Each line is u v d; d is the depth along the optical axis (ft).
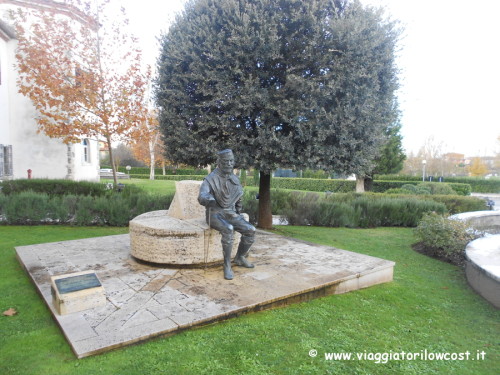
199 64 22.04
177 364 8.75
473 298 14.89
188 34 22.99
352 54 21.02
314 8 20.75
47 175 47.78
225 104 21.84
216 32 22.39
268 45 20.79
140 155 98.78
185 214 17.69
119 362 8.73
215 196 15.16
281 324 11.16
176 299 12.16
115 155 140.67
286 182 96.84
